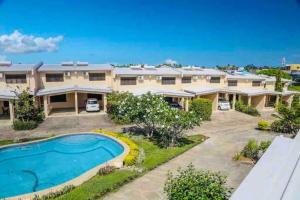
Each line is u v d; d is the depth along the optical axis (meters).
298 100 45.81
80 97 35.69
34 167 18.44
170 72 37.38
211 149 20.78
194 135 25.02
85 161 19.52
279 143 8.93
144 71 36.66
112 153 21.00
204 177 9.47
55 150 21.64
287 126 27.05
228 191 9.73
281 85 49.03
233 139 24.11
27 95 27.44
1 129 25.47
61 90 30.56
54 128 26.02
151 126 23.55
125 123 28.16
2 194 14.56
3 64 30.66
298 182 5.88
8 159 19.86
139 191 13.06
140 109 22.14
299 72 85.50
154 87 36.53
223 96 43.03
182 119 20.20
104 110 33.00
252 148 18.75
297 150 8.16
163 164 17.14
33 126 25.72
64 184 13.86
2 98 27.11
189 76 38.91
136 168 16.03
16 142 21.62
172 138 21.42
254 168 7.10
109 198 12.28
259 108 43.28
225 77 42.03
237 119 33.94
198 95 36.06
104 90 32.28
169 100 38.72
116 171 15.54
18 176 16.95
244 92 39.62
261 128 28.41
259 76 46.59
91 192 12.42
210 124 30.39
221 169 16.47
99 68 34.12
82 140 23.70
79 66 34.97
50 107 33.50
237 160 18.19
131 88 35.25
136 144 21.30
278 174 6.63
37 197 12.29
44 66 33.84
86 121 29.03
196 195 8.74
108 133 23.78
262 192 5.88
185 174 9.95
